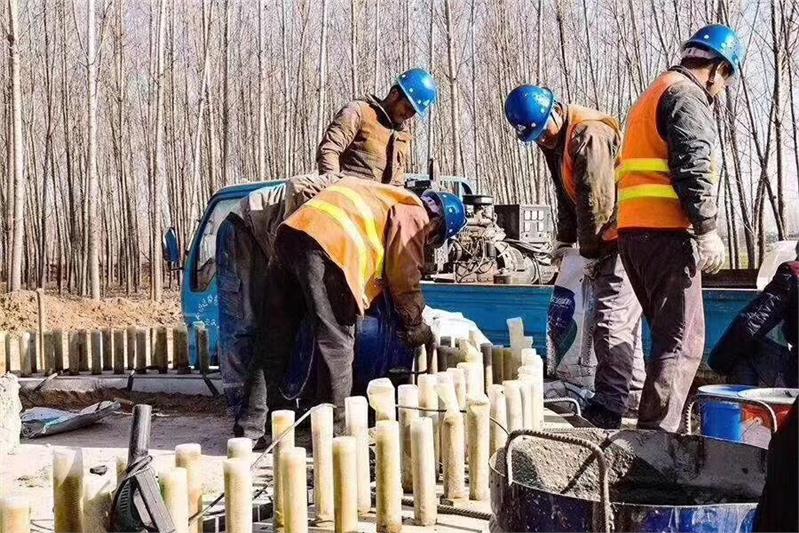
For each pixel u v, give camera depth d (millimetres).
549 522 3023
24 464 5691
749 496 3645
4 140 25422
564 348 7004
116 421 7152
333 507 4250
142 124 30656
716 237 5043
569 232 6840
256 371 6027
